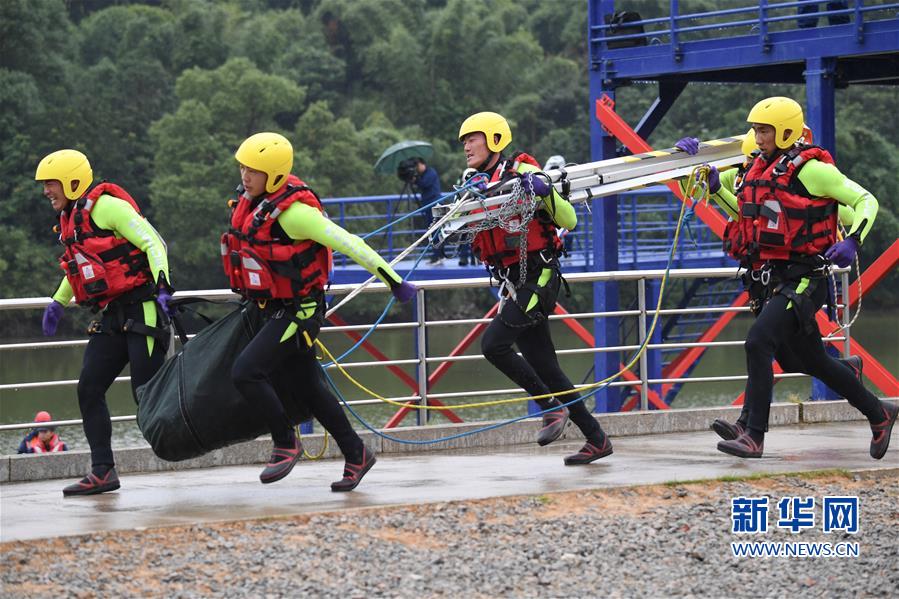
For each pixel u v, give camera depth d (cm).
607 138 2000
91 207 973
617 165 1212
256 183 923
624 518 905
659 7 9931
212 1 11362
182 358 972
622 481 1019
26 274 7594
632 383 1409
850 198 1005
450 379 4150
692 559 820
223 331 968
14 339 7481
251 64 8925
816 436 1309
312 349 977
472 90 10369
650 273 1399
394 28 10569
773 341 1050
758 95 8862
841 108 8569
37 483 1134
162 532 843
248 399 937
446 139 10112
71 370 5056
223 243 951
